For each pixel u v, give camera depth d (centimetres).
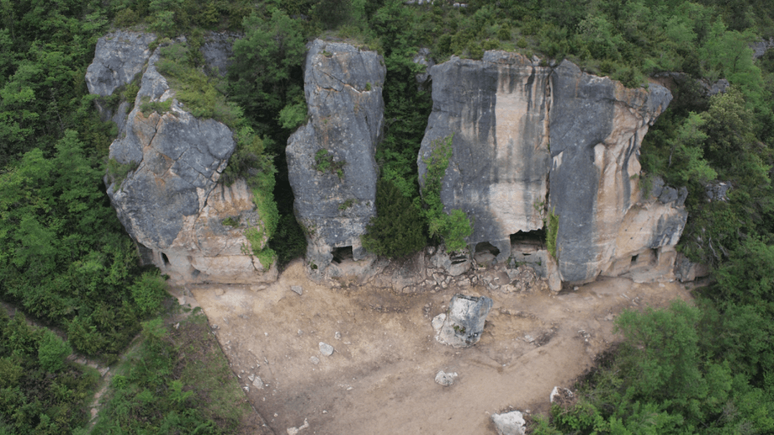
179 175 2159
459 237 2502
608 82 2223
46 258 2042
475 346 2378
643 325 2125
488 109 2377
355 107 2359
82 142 2305
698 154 2472
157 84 2192
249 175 2292
